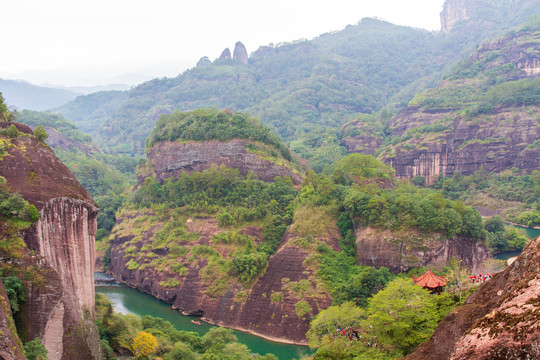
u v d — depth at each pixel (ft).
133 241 456.45
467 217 344.69
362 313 246.47
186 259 396.78
